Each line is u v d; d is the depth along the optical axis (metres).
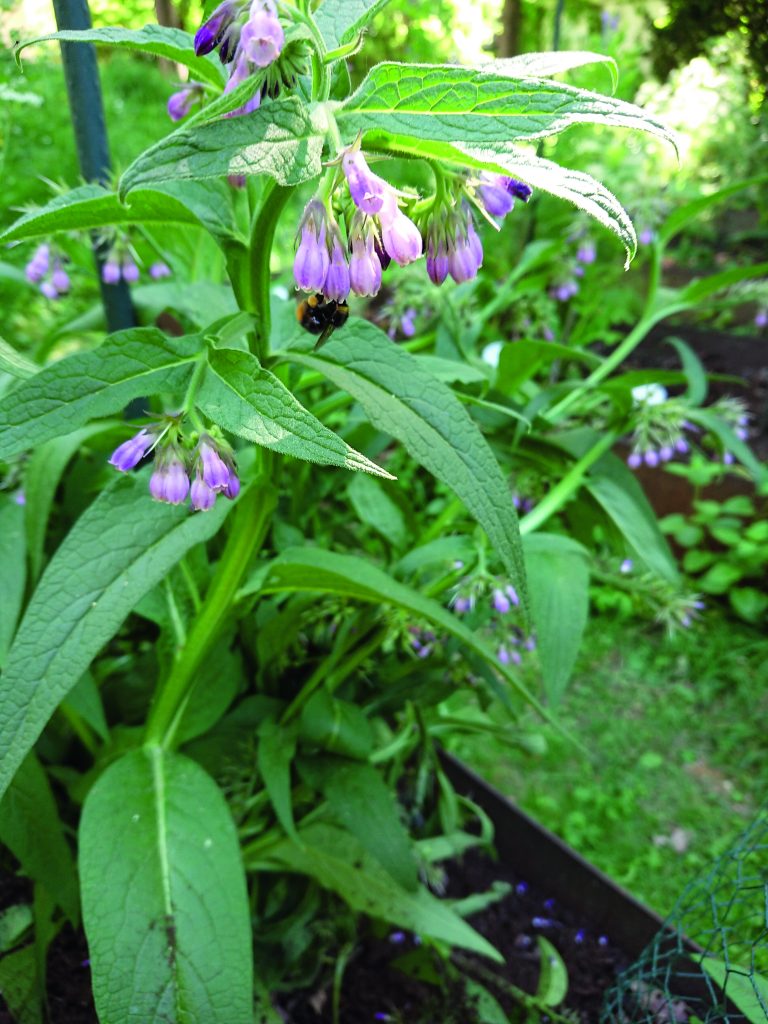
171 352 0.24
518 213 0.76
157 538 0.28
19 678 0.25
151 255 0.46
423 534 0.46
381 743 0.49
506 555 0.27
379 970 0.47
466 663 0.42
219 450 0.24
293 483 0.44
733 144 1.05
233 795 0.43
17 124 0.94
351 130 0.21
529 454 0.46
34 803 0.34
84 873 0.30
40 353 0.48
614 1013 0.45
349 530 0.51
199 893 0.30
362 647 0.39
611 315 0.79
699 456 0.87
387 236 0.20
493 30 1.52
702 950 0.44
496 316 0.62
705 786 0.67
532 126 0.19
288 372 0.33
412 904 0.42
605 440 0.46
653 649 0.83
